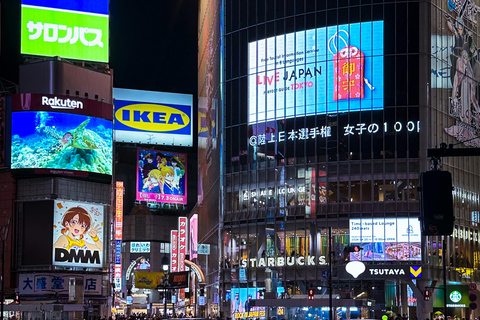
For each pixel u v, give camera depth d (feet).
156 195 572.10
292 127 288.92
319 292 274.77
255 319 222.48
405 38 275.59
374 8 278.46
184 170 590.14
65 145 317.22
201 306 371.76
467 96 293.23
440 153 40.73
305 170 284.41
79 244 317.42
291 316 224.74
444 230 36.83
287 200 287.89
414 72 274.36
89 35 343.05
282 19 295.48
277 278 285.23
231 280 301.22
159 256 631.15
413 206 268.41
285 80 292.20
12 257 311.68
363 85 277.64
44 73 327.06
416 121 272.31
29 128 314.35
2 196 316.81
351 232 272.10
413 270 258.57
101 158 326.44
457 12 291.58
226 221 306.14
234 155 307.58
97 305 330.54
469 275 282.36
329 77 282.77
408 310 267.59
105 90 340.39
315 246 278.46
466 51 294.87
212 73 357.82
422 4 276.41
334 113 280.92
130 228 630.33
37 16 336.08
